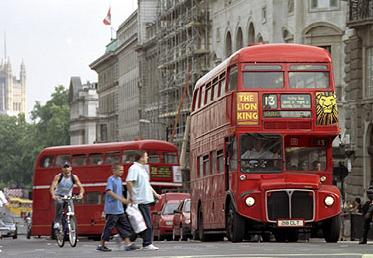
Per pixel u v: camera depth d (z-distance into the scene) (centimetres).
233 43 8881
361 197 5991
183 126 10681
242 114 3381
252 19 8225
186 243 3734
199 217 4175
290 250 2678
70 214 3198
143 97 13825
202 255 2431
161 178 5475
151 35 13312
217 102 3716
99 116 18225
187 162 8956
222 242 3703
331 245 3127
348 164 5722
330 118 3403
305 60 3422
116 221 2812
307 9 6794
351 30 6197
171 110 11344
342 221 4497
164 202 5391
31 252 2841
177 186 5519
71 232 3206
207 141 3928
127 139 15500
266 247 2914
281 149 3381
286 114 3391
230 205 3478
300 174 3375
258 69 3403
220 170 3650
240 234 3422
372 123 5894
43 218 5838
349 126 6172
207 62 9806
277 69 3412
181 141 10688
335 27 6656
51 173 5806
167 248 2944
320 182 3394
